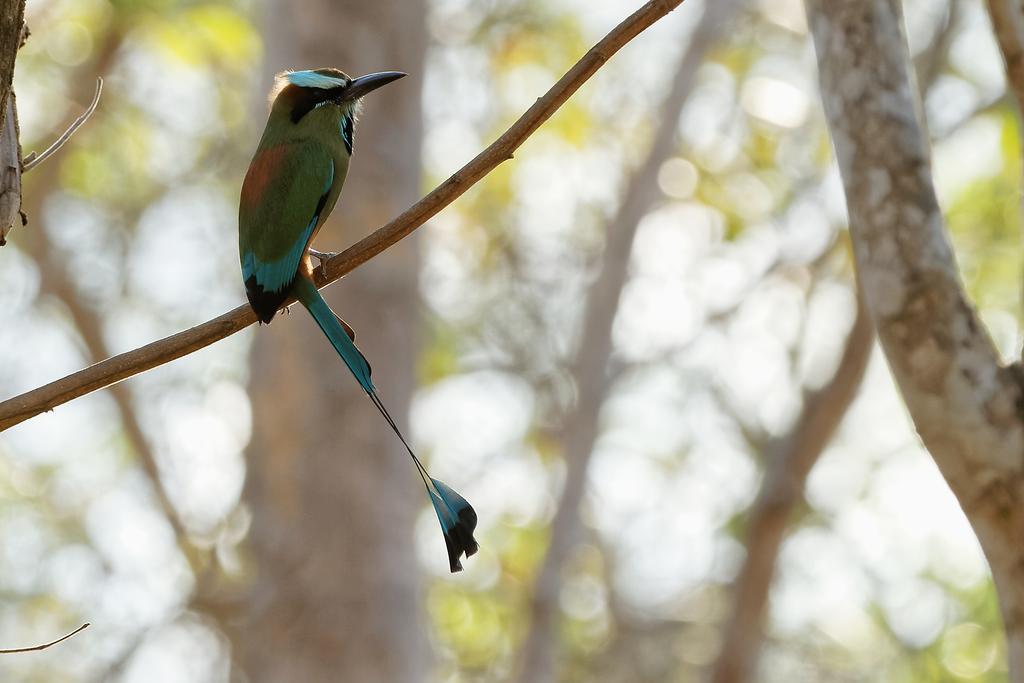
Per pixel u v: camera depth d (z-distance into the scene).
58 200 20.16
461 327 21.05
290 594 12.27
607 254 17.80
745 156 18.97
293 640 12.21
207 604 14.28
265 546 12.47
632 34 5.27
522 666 16.08
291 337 12.55
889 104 6.14
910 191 6.02
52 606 19.50
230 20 17.19
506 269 20.86
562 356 20.94
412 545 12.77
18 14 5.10
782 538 15.56
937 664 16.91
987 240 15.60
